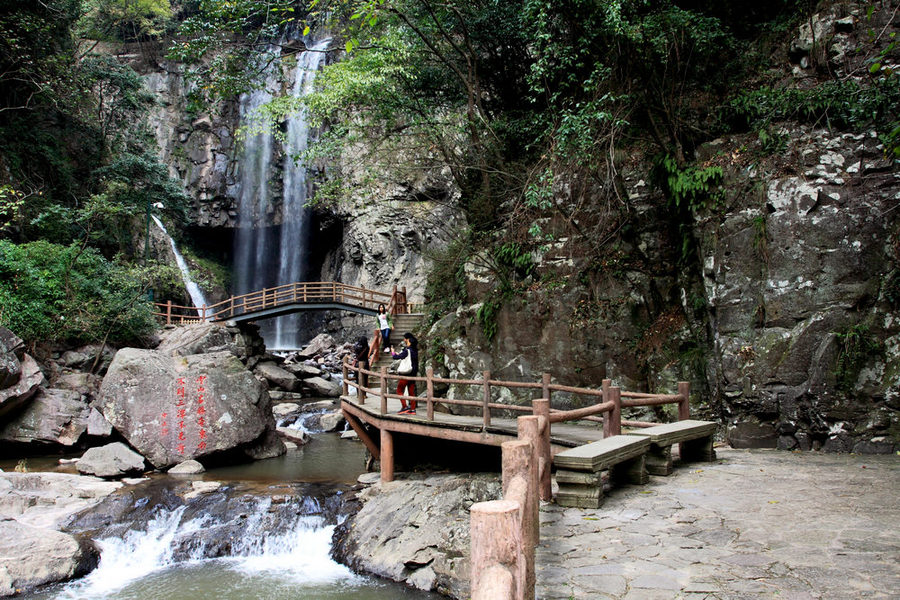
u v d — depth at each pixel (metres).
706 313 10.73
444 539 7.16
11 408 13.71
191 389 14.00
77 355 17.94
